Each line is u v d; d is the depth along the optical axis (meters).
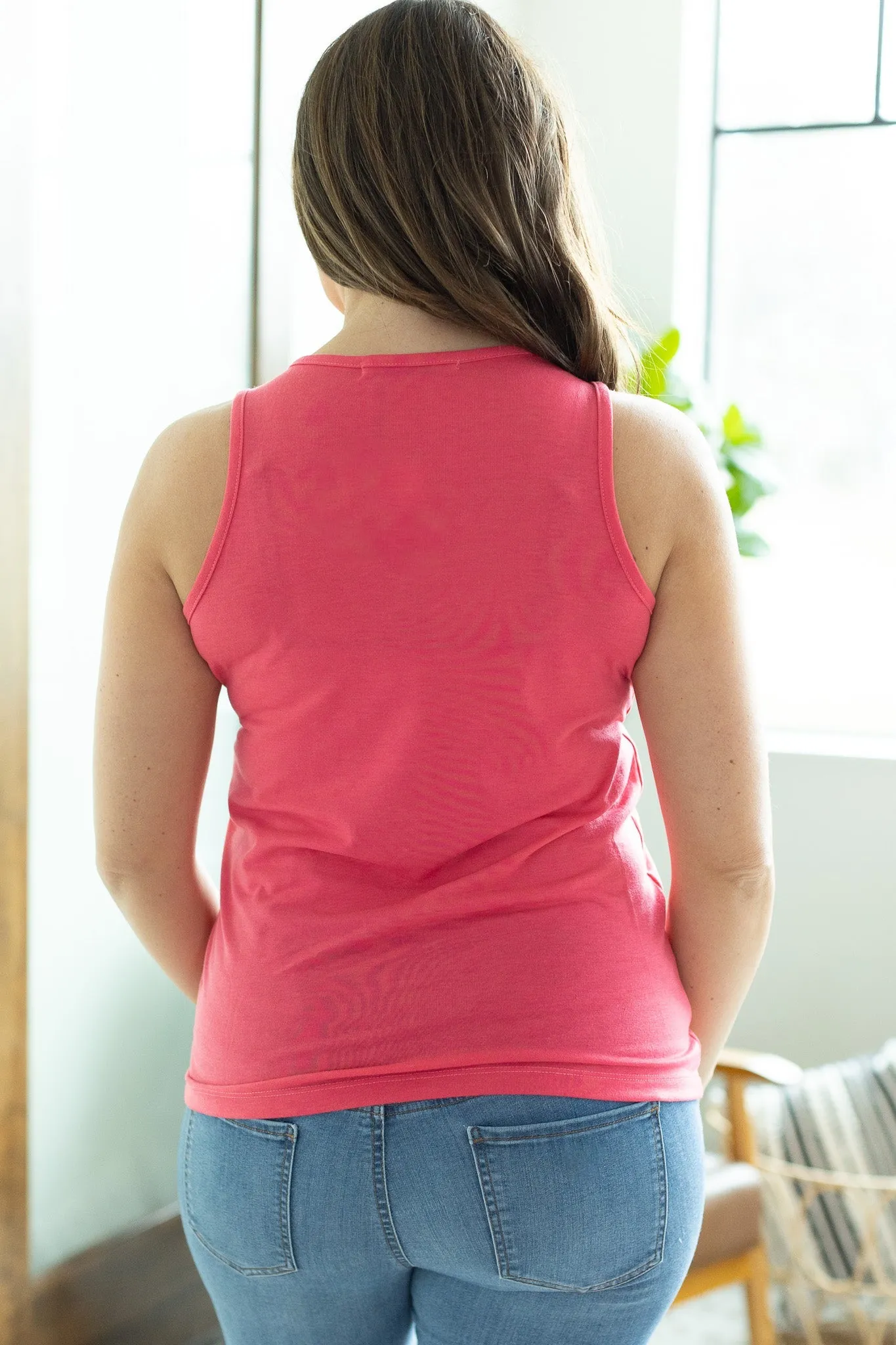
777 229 3.31
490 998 0.78
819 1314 2.19
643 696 0.86
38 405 1.69
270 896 0.83
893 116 3.21
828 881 2.90
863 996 2.89
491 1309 0.84
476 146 0.81
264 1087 0.79
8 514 1.60
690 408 2.89
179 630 0.86
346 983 0.79
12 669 1.62
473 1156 0.77
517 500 0.78
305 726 0.81
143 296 1.88
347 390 0.80
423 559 0.78
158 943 0.99
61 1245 1.79
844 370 3.29
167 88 1.90
